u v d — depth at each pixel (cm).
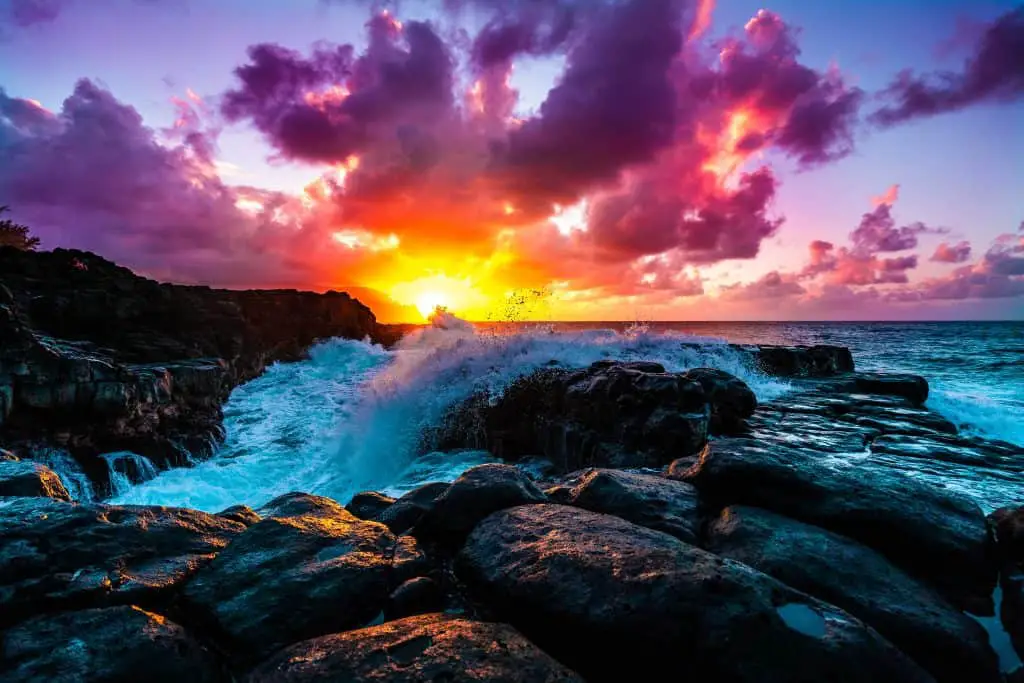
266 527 277
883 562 261
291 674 182
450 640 200
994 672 215
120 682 179
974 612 252
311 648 197
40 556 232
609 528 261
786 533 274
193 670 192
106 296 1614
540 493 343
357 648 195
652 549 229
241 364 1902
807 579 240
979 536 276
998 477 500
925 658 214
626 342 1176
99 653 187
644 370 761
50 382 980
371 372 2088
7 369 941
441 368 1046
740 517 292
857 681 177
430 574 266
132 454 1027
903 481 326
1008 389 1650
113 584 225
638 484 340
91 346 1349
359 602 234
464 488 316
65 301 1490
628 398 695
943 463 553
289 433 1281
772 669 176
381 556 268
